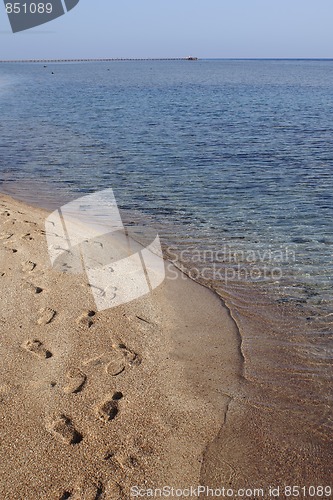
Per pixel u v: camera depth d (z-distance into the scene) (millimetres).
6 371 4172
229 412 3805
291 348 4703
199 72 90125
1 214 8211
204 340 4758
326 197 9672
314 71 100750
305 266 6547
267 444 3520
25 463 3277
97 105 28172
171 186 10438
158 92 38594
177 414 3754
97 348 4527
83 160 12969
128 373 4203
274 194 9875
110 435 3525
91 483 3145
